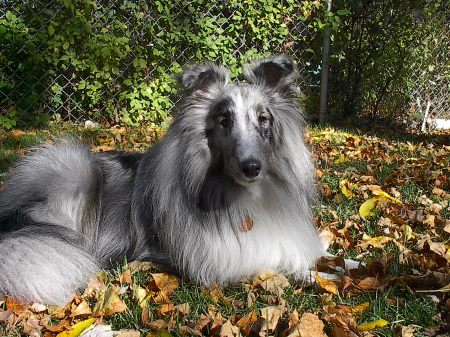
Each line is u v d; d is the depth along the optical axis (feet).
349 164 4.48
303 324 1.88
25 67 5.46
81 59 5.62
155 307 2.14
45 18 5.47
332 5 6.40
